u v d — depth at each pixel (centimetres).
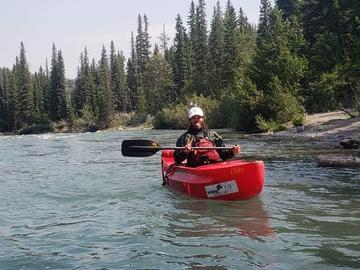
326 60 3309
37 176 1159
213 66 6525
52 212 709
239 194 733
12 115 8844
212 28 7050
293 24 4412
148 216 649
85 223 626
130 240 533
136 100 8988
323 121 2619
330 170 1027
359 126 2159
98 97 8031
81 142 2791
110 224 613
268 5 6606
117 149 2053
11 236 575
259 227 570
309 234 532
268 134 2581
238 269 426
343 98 3119
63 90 8762
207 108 4734
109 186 937
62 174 1177
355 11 2908
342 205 678
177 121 5419
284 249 478
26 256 490
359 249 472
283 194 772
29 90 8856
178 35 7719
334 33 3812
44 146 2480
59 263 464
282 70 3347
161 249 494
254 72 3438
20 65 8962
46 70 10856
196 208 692
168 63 8344
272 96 2989
